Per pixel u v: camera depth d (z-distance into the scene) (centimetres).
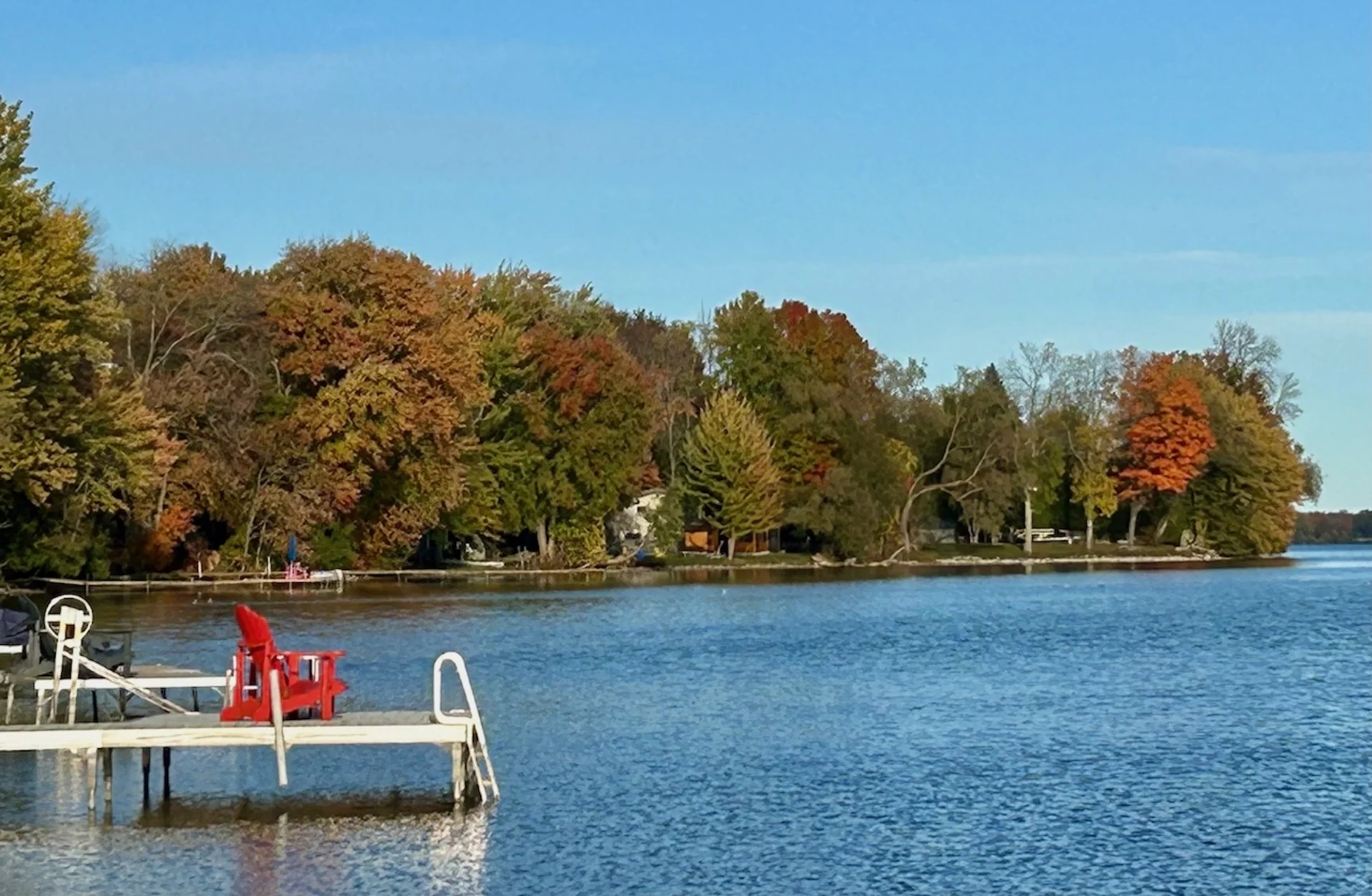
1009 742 3562
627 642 6091
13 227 5984
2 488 6550
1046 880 2355
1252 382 16650
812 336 14412
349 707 4044
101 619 6656
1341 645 6134
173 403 8925
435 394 9719
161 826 2642
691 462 12912
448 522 11069
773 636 6456
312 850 2483
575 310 12875
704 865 2419
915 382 15000
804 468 13325
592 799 2878
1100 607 8538
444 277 11694
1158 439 14888
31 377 6188
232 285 9712
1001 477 14050
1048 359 15688
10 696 3356
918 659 5528
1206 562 14925
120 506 7294
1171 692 4544
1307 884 2339
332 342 9506
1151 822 2725
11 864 2403
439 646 5794
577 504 11650
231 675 3141
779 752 3403
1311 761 3303
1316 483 16775
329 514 9562
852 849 2522
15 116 6112
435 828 2636
